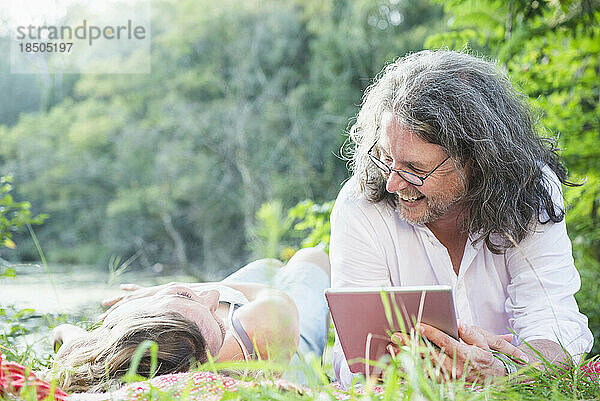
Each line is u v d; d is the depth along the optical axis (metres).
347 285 1.88
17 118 15.16
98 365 1.48
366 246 1.88
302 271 2.50
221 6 13.87
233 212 12.95
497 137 1.66
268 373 1.39
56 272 10.05
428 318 1.47
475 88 1.69
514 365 1.47
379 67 12.15
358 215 1.89
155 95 14.30
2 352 2.06
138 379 1.30
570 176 3.85
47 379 1.48
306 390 1.30
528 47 3.82
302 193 12.27
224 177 13.20
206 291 1.84
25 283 6.69
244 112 13.23
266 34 13.84
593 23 3.61
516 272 1.82
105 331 1.59
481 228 1.76
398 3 12.76
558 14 3.63
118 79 14.25
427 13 12.74
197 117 13.50
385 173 1.71
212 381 1.26
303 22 13.90
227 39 13.95
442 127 1.60
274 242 1.00
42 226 13.49
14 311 2.72
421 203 1.73
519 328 1.75
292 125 12.95
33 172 13.60
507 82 1.81
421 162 1.63
